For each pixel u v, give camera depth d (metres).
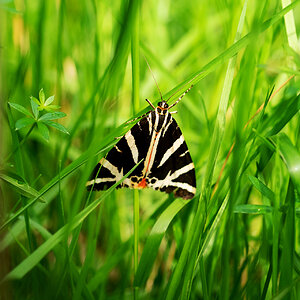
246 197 0.35
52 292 0.32
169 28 0.46
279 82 0.35
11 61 0.38
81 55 0.39
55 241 0.31
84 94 0.39
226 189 0.34
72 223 0.31
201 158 0.36
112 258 0.33
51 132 0.38
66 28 0.40
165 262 0.35
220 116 0.32
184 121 0.40
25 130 0.37
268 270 0.33
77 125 0.36
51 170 0.37
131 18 0.30
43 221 0.36
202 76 0.33
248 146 0.33
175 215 0.34
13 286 0.33
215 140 0.32
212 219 0.33
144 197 0.39
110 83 0.31
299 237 0.34
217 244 0.33
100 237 0.37
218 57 0.33
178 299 0.33
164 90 0.40
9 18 0.38
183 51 0.43
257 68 0.34
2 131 0.33
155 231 0.33
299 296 0.32
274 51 0.37
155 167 0.34
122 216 0.38
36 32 0.38
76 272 0.32
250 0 0.36
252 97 0.34
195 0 0.45
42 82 0.38
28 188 0.32
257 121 0.33
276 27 0.35
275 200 0.32
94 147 0.31
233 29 0.36
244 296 0.34
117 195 0.38
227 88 0.33
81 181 0.31
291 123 0.34
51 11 0.40
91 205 0.32
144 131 0.34
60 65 0.38
